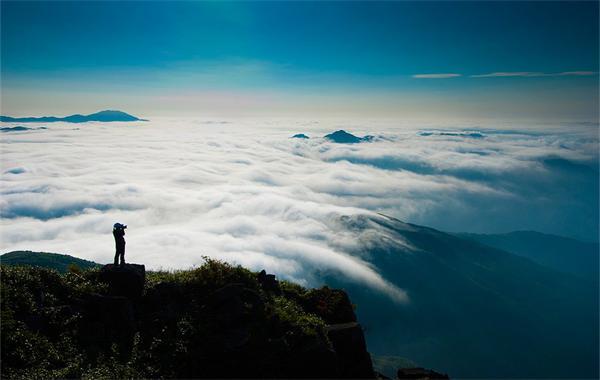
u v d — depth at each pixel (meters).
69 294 19.19
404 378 20.28
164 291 20.06
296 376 17.66
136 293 19.73
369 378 19.20
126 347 17.73
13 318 17.25
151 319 18.89
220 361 17.45
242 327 18.42
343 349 19.45
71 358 16.81
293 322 19.31
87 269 21.47
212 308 19.47
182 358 17.50
